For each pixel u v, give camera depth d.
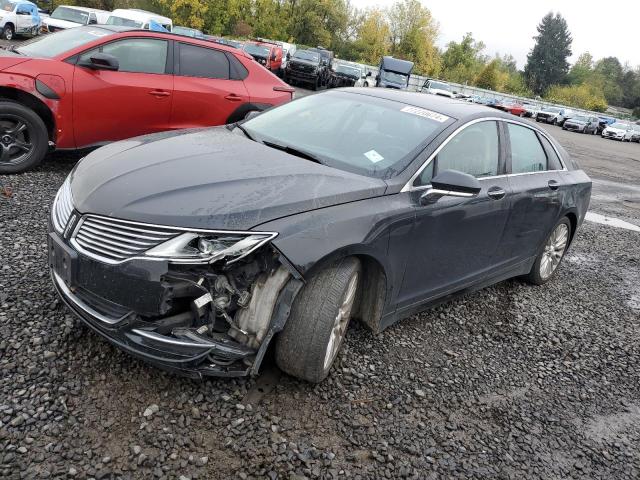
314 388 3.25
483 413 3.44
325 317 3.01
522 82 127.81
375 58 79.00
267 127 4.30
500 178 4.45
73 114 6.09
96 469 2.43
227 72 7.35
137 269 2.70
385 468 2.79
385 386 3.45
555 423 3.50
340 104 4.45
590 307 5.51
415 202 3.55
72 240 2.89
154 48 6.75
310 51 33.44
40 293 3.62
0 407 2.64
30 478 2.32
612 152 26.38
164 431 2.70
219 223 2.77
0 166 5.84
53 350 3.09
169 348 2.72
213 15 54.59
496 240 4.49
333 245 2.96
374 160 3.71
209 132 4.13
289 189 3.09
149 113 6.66
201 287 2.78
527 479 2.96
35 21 26.27
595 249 7.56
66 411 2.71
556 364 4.26
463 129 4.14
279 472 2.62
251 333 2.89
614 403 3.88
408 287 3.74
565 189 5.32
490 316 4.82
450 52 96.94
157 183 2.99
